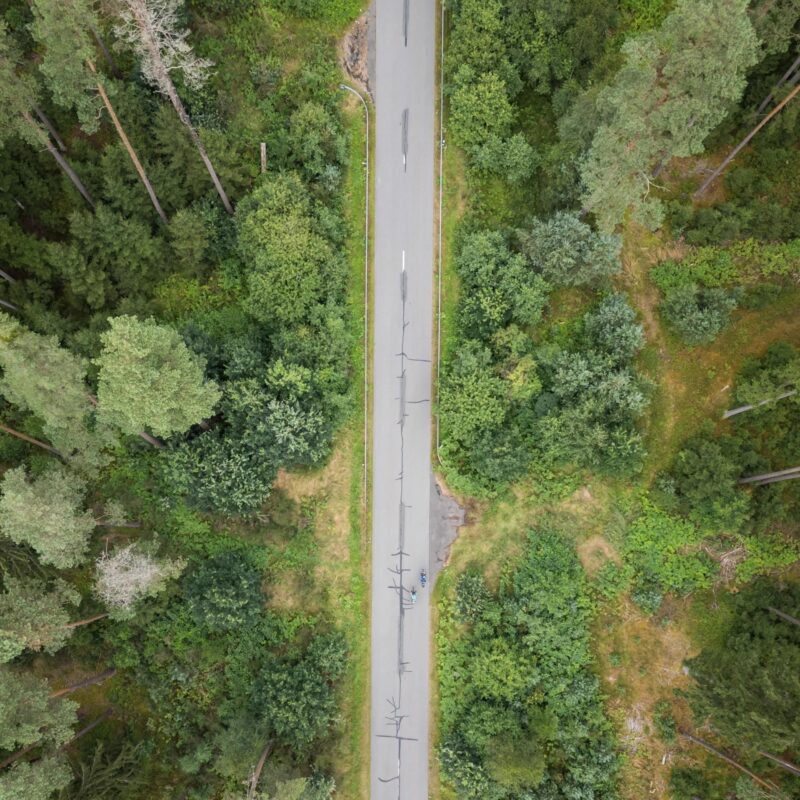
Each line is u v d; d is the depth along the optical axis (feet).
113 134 116.47
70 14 83.76
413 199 121.19
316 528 119.24
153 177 110.11
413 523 119.96
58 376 91.81
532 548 118.11
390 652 119.65
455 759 113.50
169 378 92.79
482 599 117.08
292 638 117.70
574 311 119.34
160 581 107.76
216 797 114.52
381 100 121.60
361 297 120.37
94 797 104.99
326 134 116.88
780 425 114.21
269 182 112.37
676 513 115.96
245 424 111.96
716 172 115.44
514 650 114.83
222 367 114.73
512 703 114.32
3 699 89.45
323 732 114.21
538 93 120.06
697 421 117.39
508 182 119.85
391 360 120.67
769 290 115.34
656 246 119.14
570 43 112.98
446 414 116.78
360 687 119.03
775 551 113.70
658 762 114.32
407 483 120.06
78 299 113.70
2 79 90.17
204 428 114.52
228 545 118.01
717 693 98.58
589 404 111.45
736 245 117.60
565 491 117.80
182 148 108.47
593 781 112.78
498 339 115.44
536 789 112.16
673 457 117.19
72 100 97.60
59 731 97.09
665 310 116.88
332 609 119.14
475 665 114.93
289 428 109.40
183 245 111.55
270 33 119.85
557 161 113.70
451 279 120.47
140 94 113.60
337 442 119.65
